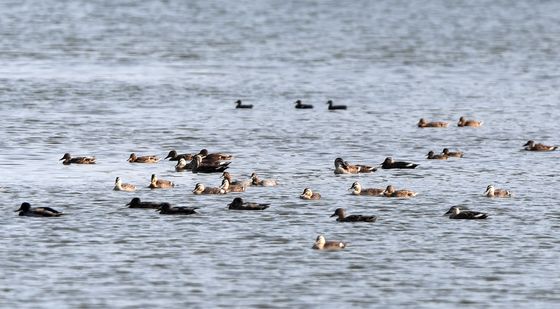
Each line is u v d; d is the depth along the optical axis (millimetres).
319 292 48188
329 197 62844
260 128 85375
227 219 58031
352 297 47750
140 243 54062
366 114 92812
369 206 60938
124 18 181625
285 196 62938
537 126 88000
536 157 75312
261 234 55594
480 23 183250
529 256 52969
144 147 77375
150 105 95438
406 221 58125
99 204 60719
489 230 56781
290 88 107812
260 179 65625
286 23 178125
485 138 82375
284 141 80125
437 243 54594
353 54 136875
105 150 76000
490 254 53125
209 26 171125
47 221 57344
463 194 64125
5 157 72812
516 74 119250
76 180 66500
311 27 172000
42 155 73812
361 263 51688
